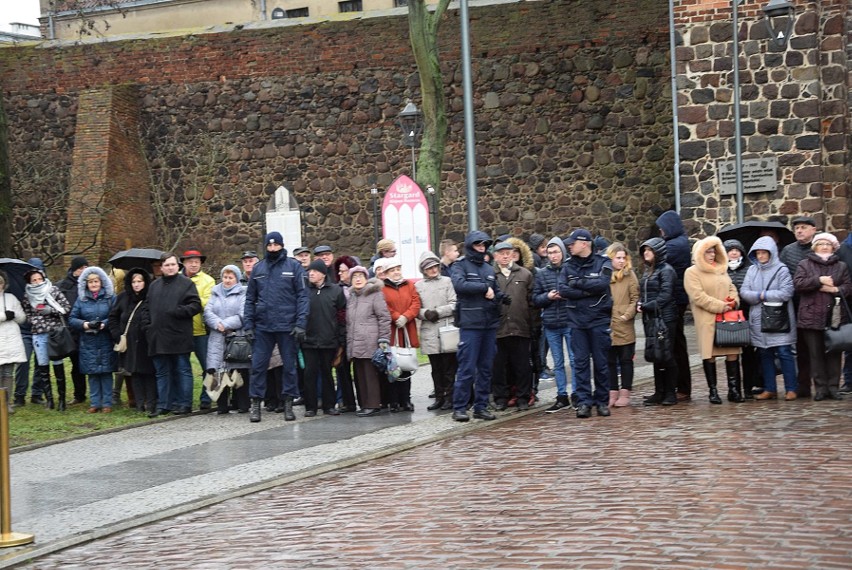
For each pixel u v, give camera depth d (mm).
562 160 28484
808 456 9305
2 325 14203
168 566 7215
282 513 8539
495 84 28891
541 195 28672
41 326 14805
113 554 7668
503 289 13406
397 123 29500
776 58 22000
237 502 9086
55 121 31500
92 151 30281
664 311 12727
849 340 12453
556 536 7223
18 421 13891
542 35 28484
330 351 13859
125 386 16516
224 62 30688
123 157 30734
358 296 13695
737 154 20547
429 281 13828
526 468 9609
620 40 27969
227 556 7348
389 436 11766
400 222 19250
